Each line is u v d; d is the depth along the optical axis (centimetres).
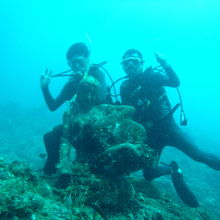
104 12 10469
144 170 594
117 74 14275
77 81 520
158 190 552
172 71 544
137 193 456
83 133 380
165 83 556
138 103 556
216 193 1043
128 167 349
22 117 2422
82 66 516
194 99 14262
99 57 14675
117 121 385
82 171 358
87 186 333
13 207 222
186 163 1425
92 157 376
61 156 395
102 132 371
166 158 1456
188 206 548
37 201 251
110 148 347
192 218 457
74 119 407
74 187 331
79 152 402
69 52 530
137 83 568
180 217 436
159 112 558
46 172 512
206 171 1340
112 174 360
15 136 1716
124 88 588
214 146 2364
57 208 268
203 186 1118
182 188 590
